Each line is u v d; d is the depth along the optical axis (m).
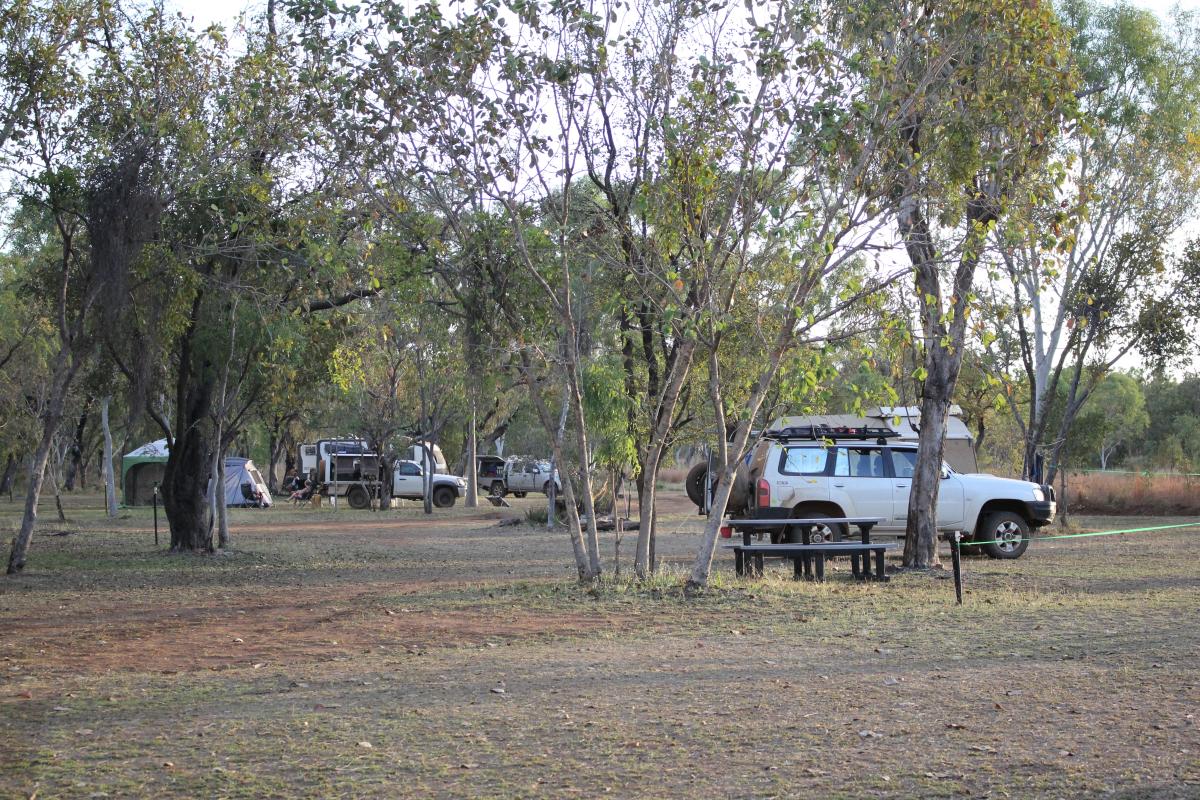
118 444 58.31
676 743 6.45
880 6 12.34
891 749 6.29
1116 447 82.88
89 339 16.94
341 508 45.41
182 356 20.55
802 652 9.42
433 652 9.61
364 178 13.35
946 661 8.92
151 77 16.50
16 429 33.12
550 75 12.66
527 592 13.59
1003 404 15.55
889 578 15.29
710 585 13.48
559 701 7.55
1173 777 5.66
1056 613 11.57
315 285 15.30
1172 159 24.95
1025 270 13.13
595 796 5.50
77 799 5.46
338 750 6.34
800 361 12.02
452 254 14.12
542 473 55.53
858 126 12.16
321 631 10.91
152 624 11.53
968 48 12.60
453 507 45.56
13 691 8.05
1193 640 9.71
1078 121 12.73
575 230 13.60
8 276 30.16
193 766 6.04
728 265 13.59
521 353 14.20
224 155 16.70
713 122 12.70
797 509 18.75
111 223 15.55
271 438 59.19
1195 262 25.83
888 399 12.19
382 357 27.67
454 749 6.36
